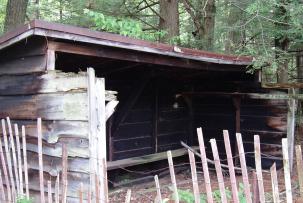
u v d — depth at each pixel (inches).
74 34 174.4
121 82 307.3
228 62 271.4
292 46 406.6
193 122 379.9
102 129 162.7
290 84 309.0
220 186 128.5
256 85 327.6
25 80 195.6
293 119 306.2
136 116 328.2
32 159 192.4
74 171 170.4
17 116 201.5
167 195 261.7
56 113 178.7
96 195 152.1
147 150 337.7
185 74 333.7
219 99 359.6
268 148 321.4
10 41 185.0
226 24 414.0
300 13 309.3
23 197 186.7
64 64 251.3
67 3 474.9
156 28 436.1
